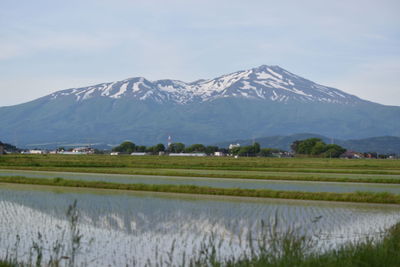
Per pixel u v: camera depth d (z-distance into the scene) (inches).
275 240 542.0
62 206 1160.2
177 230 869.8
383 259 512.7
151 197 1366.9
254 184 1802.4
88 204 1206.3
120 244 753.6
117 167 2901.1
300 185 1788.9
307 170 2716.5
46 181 1686.8
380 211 1165.7
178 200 1305.4
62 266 617.6
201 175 2162.9
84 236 810.8
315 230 894.4
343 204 1286.9
